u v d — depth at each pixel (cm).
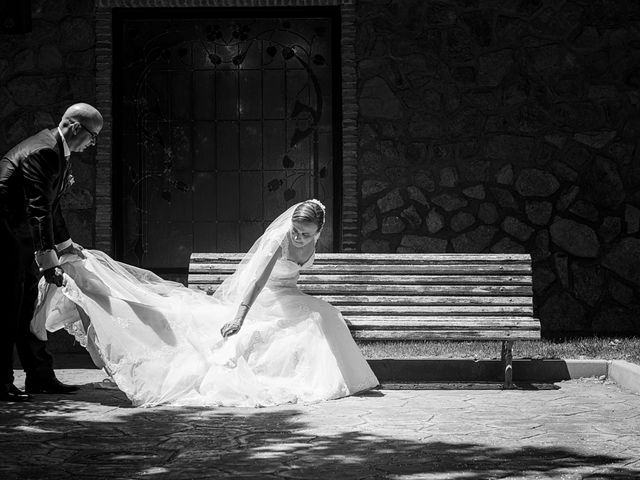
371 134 968
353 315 723
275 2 960
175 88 991
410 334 699
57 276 614
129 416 568
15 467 433
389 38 968
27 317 655
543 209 960
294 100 988
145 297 655
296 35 988
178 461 443
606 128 962
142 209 991
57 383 671
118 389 682
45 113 975
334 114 981
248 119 991
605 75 965
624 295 955
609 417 559
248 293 647
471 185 963
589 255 956
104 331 622
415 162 966
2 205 615
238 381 620
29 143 621
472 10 968
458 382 722
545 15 966
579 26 966
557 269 957
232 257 752
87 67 974
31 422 549
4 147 977
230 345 639
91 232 975
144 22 989
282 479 407
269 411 586
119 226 984
